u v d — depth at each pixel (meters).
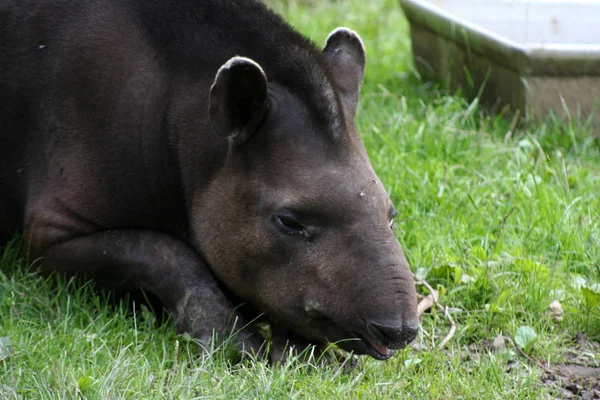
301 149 8.81
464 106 15.42
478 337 9.99
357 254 8.48
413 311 8.28
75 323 9.59
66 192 9.86
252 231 8.92
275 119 8.90
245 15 9.67
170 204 9.71
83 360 8.73
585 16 16.12
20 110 10.20
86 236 9.86
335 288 8.52
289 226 8.76
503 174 12.95
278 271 8.87
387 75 16.86
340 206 8.61
